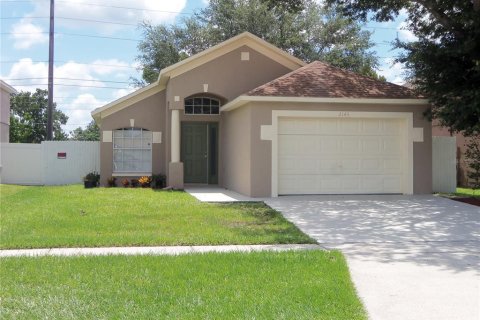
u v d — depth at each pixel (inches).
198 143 828.6
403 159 647.8
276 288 250.7
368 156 644.7
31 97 1900.8
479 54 569.0
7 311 220.1
